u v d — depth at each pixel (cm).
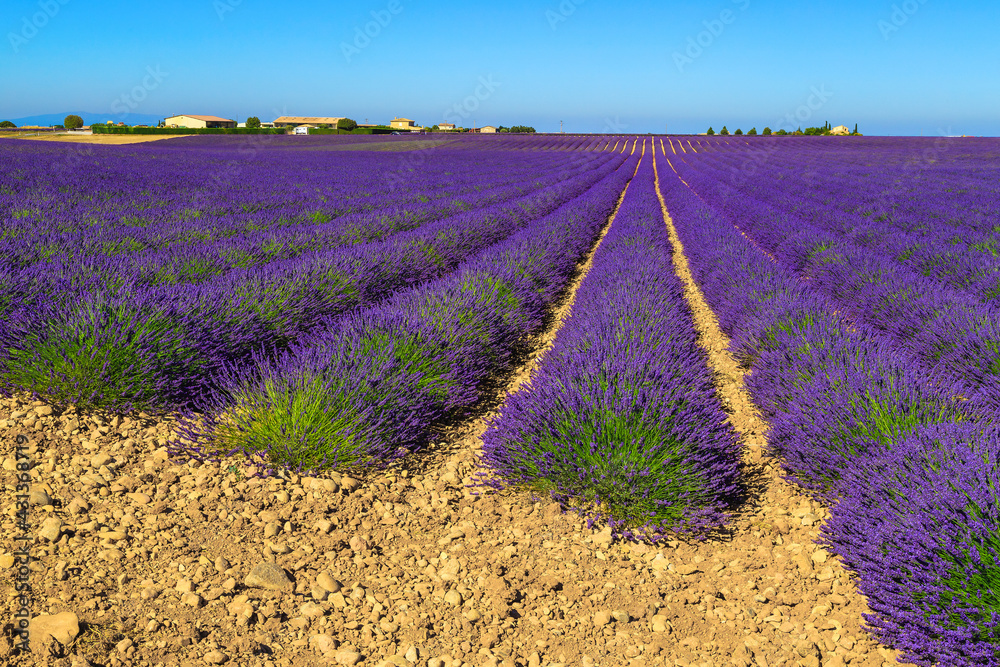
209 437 351
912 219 1323
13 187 1368
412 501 320
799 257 1009
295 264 649
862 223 1263
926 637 206
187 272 624
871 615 223
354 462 339
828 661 212
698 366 473
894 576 227
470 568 262
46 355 375
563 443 318
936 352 520
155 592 225
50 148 3575
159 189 1620
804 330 517
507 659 209
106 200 1314
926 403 342
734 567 269
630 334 479
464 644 214
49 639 188
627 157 5925
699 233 1222
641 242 1050
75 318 395
